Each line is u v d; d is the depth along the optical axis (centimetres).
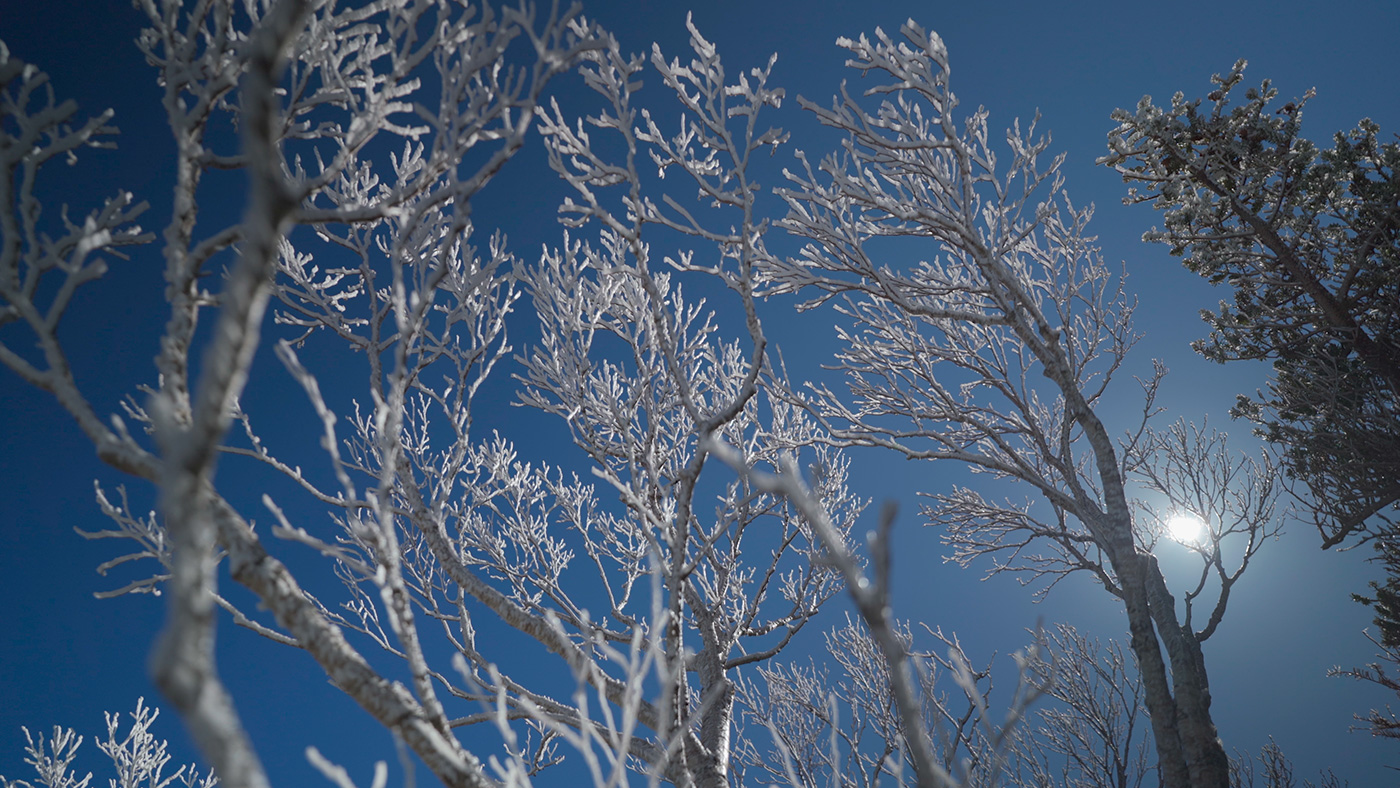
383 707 188
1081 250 714
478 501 616
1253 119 752
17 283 201
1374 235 729
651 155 479
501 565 621
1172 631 551
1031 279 738
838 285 638
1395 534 765
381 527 206
